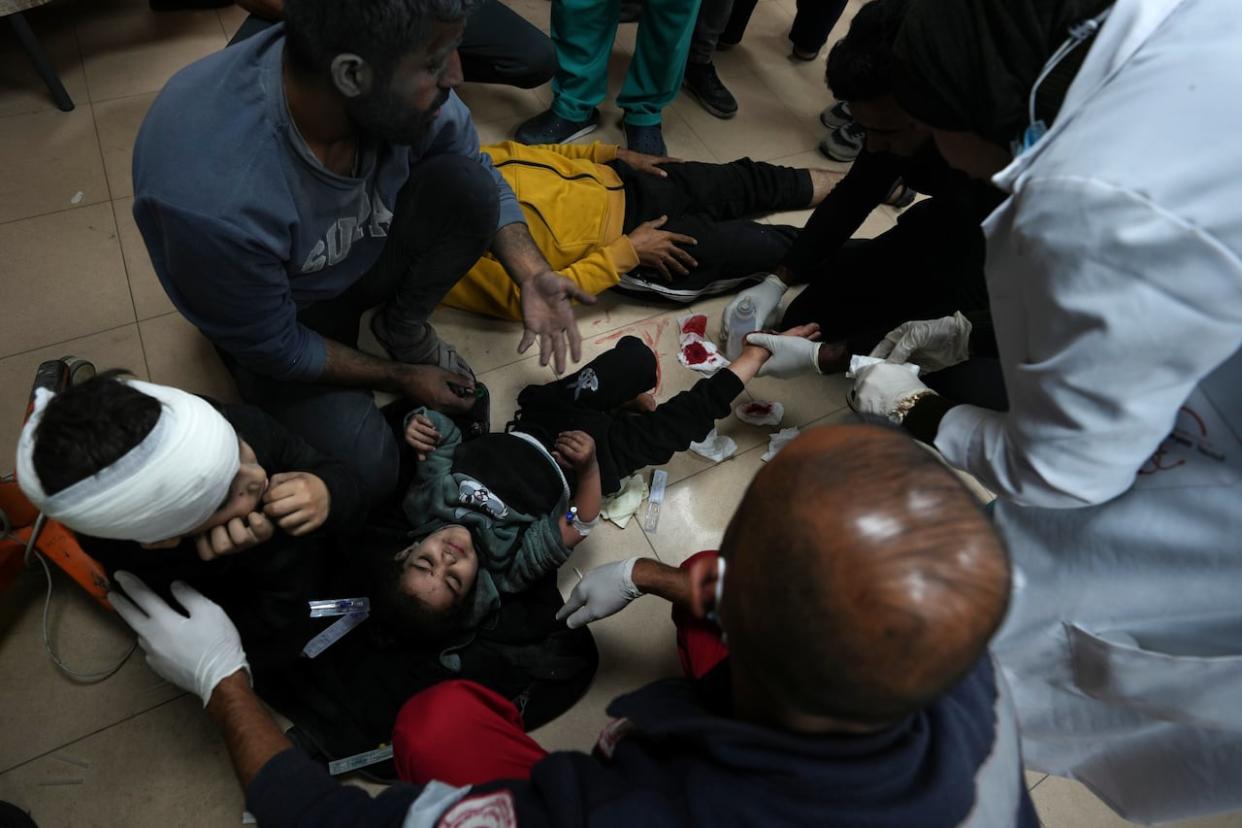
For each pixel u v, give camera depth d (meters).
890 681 0.50
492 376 1.90
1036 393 0.78
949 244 1.67
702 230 1.98
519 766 1.08
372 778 1.33
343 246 1.30
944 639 0.48
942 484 0.51
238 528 1.05
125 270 1.90
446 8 0.86
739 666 0.60
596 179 1.95
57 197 1.99
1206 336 0.64
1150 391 0.69
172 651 1.07
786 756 0.58
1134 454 0.75
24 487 0.87
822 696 0.53
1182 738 1.02
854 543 0.49
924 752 0.60
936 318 1.79
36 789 1.31
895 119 1.28
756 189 2.16
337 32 0.85
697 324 2.04
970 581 0.48
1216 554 0.84
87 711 1.38
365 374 1.50
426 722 1.11
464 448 1.61
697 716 0.64
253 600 1.24
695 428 1.64
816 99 2.68
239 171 1.03
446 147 1.44
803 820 0.57
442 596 1.36
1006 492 0.91
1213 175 0.60
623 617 1.60
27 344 1.76
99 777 1.33
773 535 0.52
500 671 1.43
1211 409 0.79
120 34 2.37
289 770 0.85
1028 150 0.73
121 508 0.87
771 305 1.96
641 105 2.28
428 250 1.52
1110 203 0.63
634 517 1.73
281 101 1.01
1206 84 0.61
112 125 2.15
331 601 1.38
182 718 1.39
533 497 1.58
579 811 0.63
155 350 1.79
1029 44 0.71
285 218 1.10
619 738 0.78
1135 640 0.94
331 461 1.30
